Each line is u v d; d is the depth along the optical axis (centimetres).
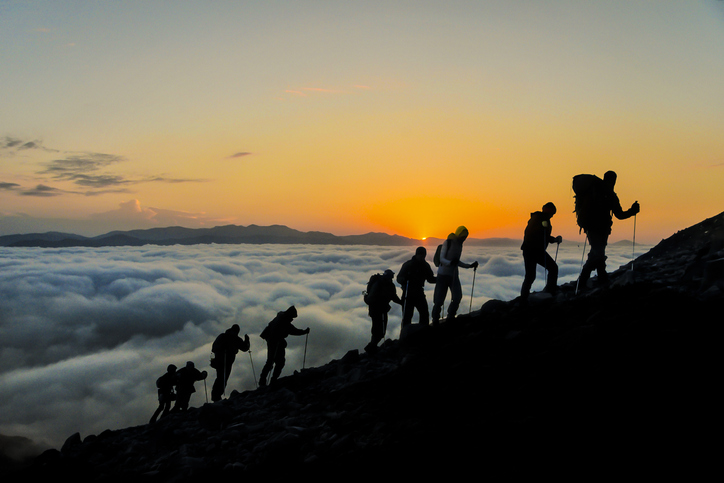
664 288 680
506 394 579
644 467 407
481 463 469
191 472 642
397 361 905
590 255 923
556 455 449
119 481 705
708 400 459
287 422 758
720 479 375
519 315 818
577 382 545
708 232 1052
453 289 1000
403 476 486
